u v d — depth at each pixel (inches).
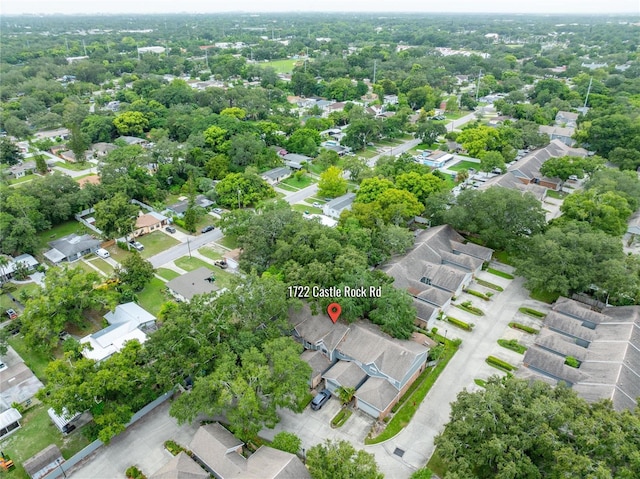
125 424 2027.6
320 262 2714.1
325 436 2001.7
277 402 1921.8
